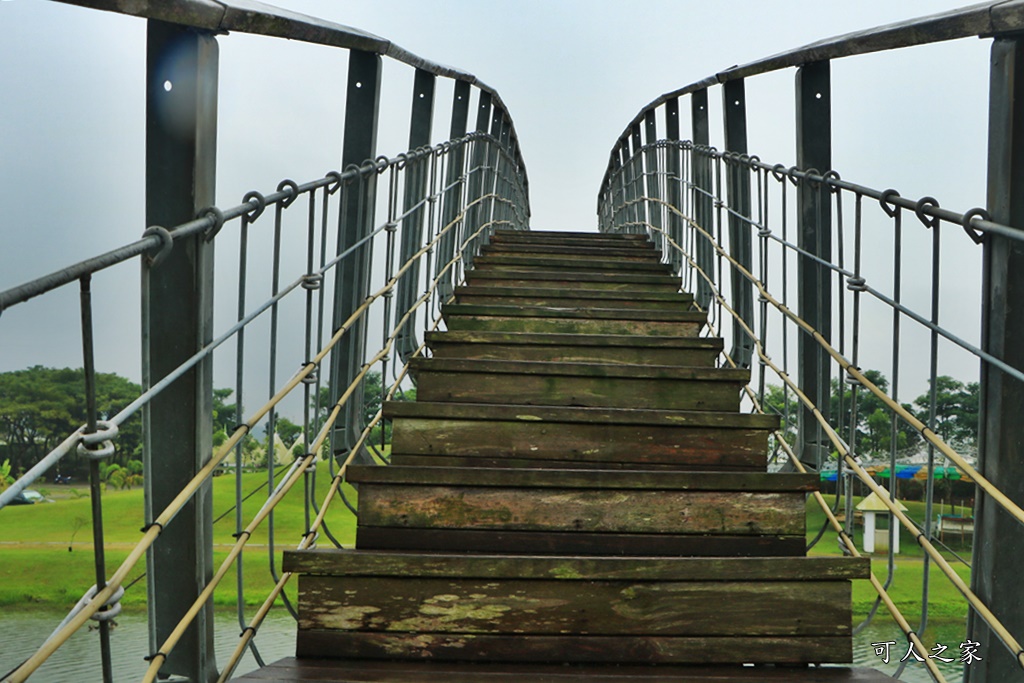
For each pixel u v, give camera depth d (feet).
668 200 21.38
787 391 10.19
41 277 3.30
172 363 5.92
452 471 7.46
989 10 5.24
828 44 8.66
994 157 5.58
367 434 9.45
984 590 5.69
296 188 6.84
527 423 8.72
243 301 6.23
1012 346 5.54
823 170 10.65
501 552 7.39
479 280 15.38
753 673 6.07
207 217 5.57
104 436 3.86
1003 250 5.55
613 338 11.02
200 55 5.80
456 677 5.83
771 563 6.38
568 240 21.35
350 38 8.39
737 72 13.55
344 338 10.29
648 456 8.67
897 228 7.00
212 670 6.14
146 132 5.80
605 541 7.41
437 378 9.87
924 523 6.19
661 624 6.33
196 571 6.00
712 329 13.79
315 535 7.32
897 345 6.93
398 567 6.34
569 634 6.32
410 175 13.37
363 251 10.23
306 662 6.19
